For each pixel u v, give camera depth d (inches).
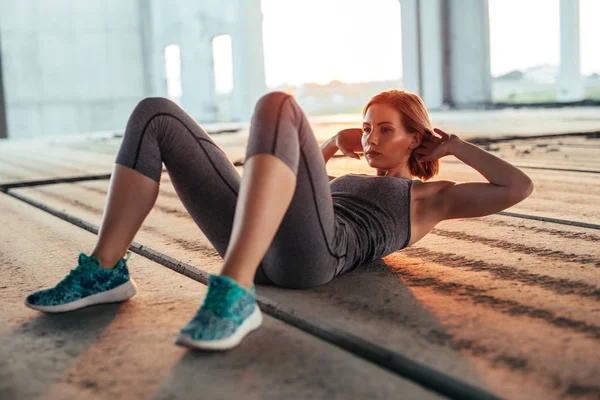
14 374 52.9
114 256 67.5
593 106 530.0
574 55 568.4
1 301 73.9
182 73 773.9
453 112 570.3
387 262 81.8
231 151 295.4
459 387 46.1
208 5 717.9
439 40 637.3
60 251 101.3
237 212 55.1
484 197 71.0
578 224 102.7
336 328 58.0
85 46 770.8
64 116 769.6
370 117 74.0
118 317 65.6
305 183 59.3
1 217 140.0
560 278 72.4
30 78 749.9
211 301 53.5
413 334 56.4
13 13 736.3
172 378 50.4
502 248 88.1
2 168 277.6
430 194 74.3
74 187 192.1
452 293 68.2
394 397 45.8
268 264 67.6
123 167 64.2
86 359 55.2
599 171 165.2
